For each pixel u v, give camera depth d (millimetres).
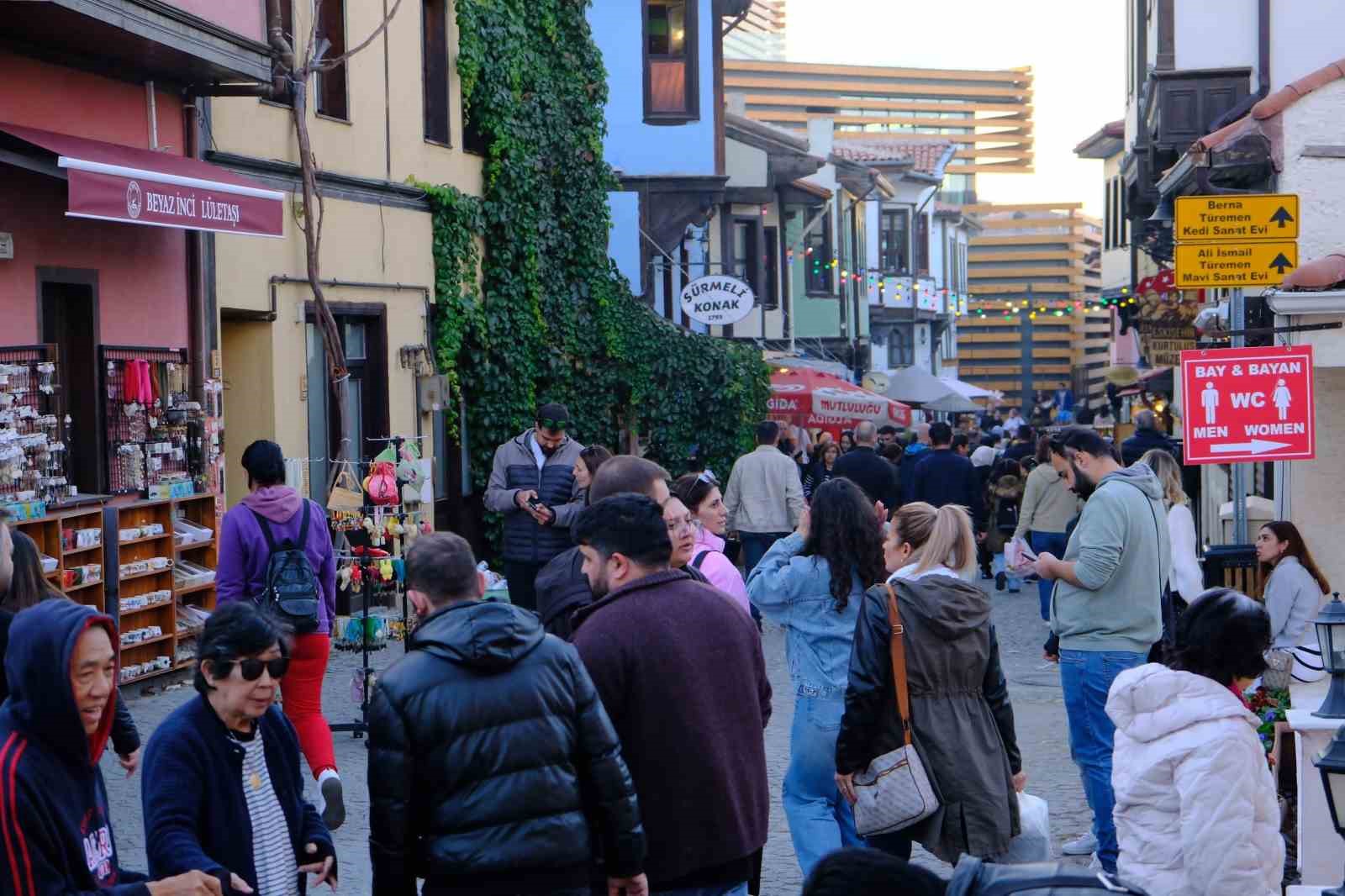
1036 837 7328
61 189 14219
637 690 5742
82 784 4695
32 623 4586
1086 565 8711
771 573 7816
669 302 36812
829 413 34781
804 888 3469
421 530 13344
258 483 10266
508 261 24031
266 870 5293
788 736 12766
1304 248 13828
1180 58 21344
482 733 5148
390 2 20969
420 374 21516
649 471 7051
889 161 63531
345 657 16594
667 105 32438
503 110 23969
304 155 17953
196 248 16359
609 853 5477
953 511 7438
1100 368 102812
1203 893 5359
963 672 7227
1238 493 12688
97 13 13000
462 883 5133
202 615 15742
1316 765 5852
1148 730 5523
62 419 14234
